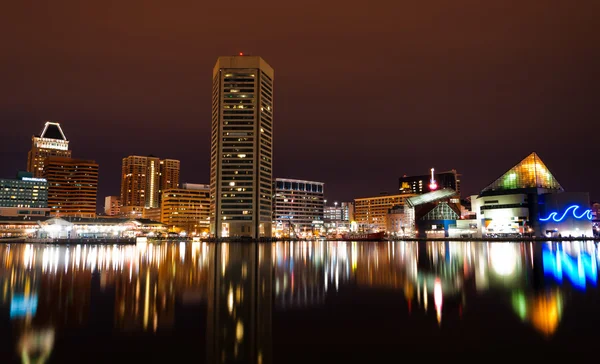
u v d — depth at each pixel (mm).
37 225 190000
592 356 13383
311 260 56781
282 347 14586
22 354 13797
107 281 32219
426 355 13625
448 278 33625
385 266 45594
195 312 20297
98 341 15297
